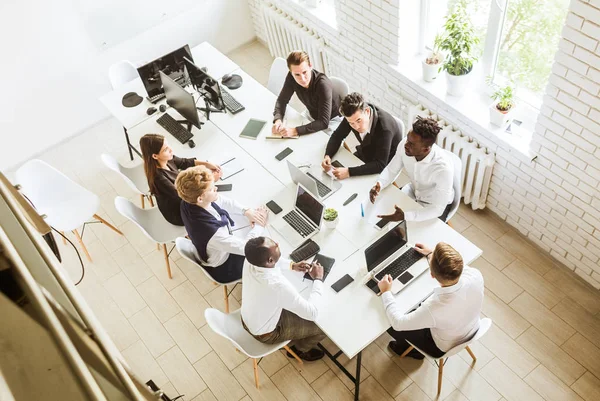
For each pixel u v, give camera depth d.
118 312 4.30
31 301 0.66
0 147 5.41
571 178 3.56
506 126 3.86
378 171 3.78
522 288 4.02
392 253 3.34
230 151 4.23
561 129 3.41
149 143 3.75
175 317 4.21
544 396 3.52
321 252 3.47
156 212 4.25
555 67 3.21
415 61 4.52
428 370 3.69
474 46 4.07
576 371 3.59
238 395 3.75
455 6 4.05
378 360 3.78
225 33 6.25
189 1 5.72
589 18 2.88
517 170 3.91
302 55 3.94
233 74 4.87
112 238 4.79
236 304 4.22
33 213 1.56
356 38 4.75
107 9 5.24
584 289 3.96
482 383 3.61
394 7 4.09
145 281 4.47
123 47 5.58
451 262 2.72
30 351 0.61
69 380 0.59
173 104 4.49
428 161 3.40
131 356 4.03
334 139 3.96
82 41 5.27
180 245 3.61
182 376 3.89
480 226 4.41
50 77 5.28
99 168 5.41
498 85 4.02
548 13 3.41
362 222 3.57
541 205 3.93
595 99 3.12
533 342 3.74
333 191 3.77
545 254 4.19
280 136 4.23
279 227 3.65
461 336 3.08
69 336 0.71
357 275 3.32
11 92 5.15
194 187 3.36
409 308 3.13
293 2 5.27
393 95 4.69
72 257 4.69
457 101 4.11
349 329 3.09
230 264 3.71
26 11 4.83
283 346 3.49
